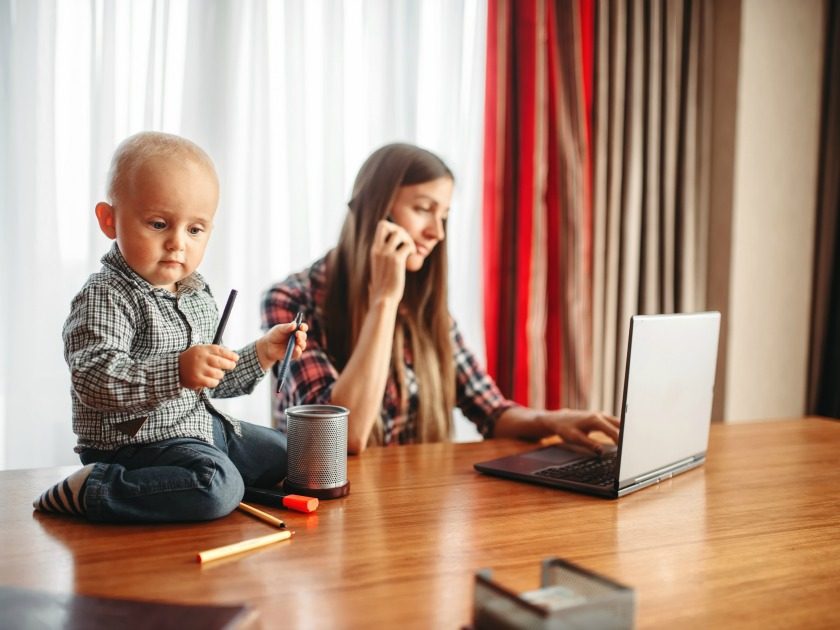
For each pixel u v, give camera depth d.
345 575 0.78
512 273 2.43
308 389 1.58
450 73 2.39
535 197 2.41
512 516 1.00
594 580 0.63
